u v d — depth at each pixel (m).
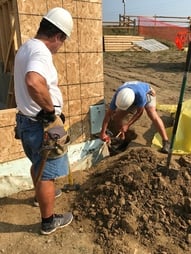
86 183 3.92
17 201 3.65
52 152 2.70
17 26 3.48
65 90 4.01
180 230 3.03
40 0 3.51
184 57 16.98
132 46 20.11
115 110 4.28
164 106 6.40
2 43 5.72
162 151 4.48
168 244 2.91
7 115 3.57
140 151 3.92
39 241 3.00
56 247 2.93
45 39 2.63
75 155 4.29
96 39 4.11
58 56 3.83
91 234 3.08
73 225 3.20
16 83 2.66
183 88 3.21
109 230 3.07
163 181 3.34
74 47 3.93
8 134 3.63
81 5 3.85
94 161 4.49
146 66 14.05
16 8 3.40
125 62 15.44
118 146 4.97
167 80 10.91
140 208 3.19
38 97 2.37
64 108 4.06
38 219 3.32
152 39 22.12
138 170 3.49
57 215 3.17
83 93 4.19
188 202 3.13
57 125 2.68
